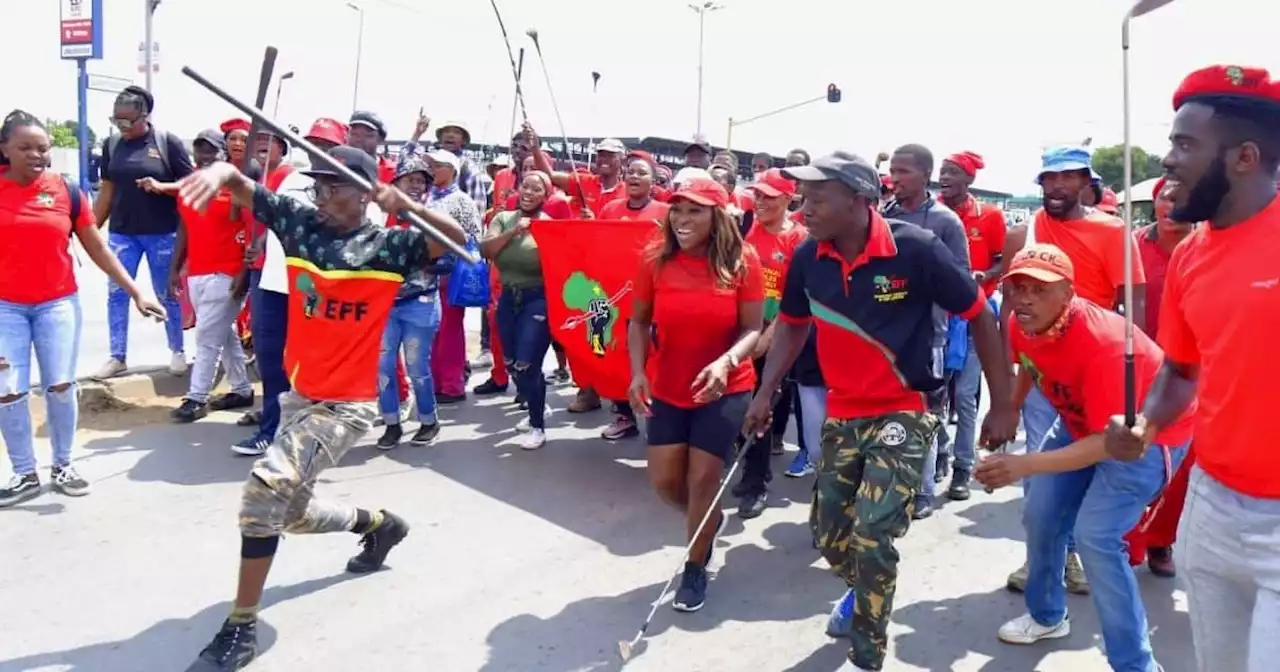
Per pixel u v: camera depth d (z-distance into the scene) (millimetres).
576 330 6395
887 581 3445
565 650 3828
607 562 4711
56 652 3652
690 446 4152
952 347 5758
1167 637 4156
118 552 4551
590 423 7402
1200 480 2475
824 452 3721
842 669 3746
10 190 4883
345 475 5910
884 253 3385
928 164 5289
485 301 7660
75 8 13391
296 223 3836
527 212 6539
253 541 3570
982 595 4523
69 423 5262
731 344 4125
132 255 7641
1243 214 2275
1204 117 2250
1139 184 8281
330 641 3824
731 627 4094
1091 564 3465
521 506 5453
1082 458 3008
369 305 3795
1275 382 2215
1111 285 4676
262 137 6918
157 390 7598
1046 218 4875
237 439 6398
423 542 4867
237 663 3557
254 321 6000
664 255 4133
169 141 7602
